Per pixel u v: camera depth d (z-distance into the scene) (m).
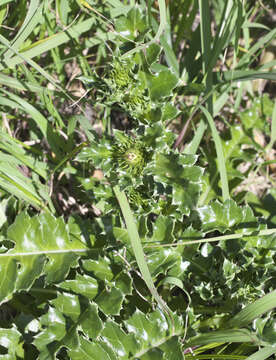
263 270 1.01
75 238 0.99
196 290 1.01
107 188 1.00
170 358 0.94
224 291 1.01
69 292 0.96
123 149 0.96
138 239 0.92
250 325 0.98
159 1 0.93
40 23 1.04
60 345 0.91
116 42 1.04
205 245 1.02
